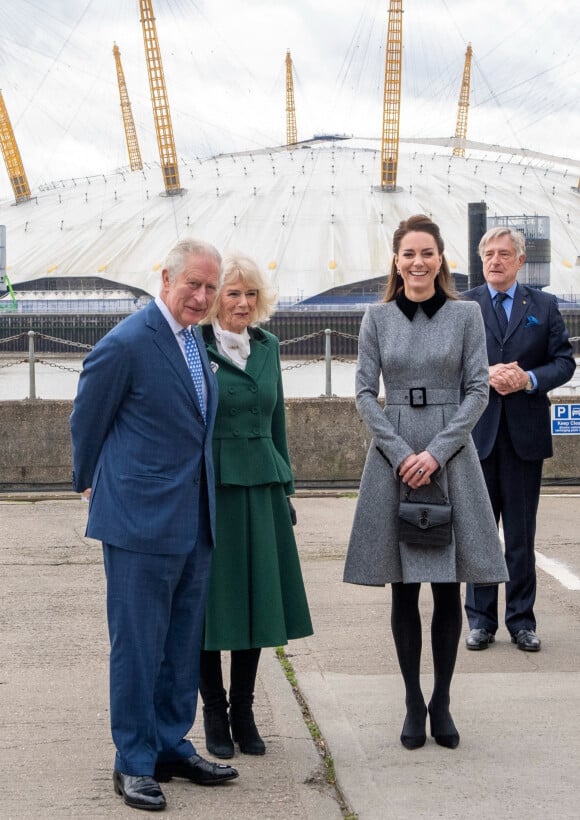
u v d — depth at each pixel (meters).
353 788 3.96
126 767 3.87
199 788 4.02
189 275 3.96
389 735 4.59
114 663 3.93
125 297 90.75
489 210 106.50
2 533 9.91
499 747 4.40
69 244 104.31
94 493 4.02
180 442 4.00
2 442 12.97
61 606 7.09
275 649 6.04
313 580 7.91
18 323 81.19
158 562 3.93
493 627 6.21
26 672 5.57
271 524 4.47
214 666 4.49
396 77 107.31
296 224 102.44
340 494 12.43
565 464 12.85
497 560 4.46
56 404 12.99
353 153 122.06
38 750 4.38
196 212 106.75
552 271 95.31
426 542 4.35
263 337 4.67
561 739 4.48
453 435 4.39
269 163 119.38
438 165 120.75
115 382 3.94
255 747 4.41
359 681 5.42
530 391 6.14
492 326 6.36
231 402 4.44
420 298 4.58
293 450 13.02
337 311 79.31
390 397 4.58
